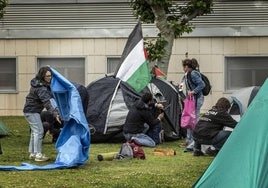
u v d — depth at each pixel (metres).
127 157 11.29
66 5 22.53
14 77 22.89
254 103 7.32
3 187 8.48
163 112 14.05
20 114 22.84
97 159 11.18
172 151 11.94
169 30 18.72
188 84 12.88
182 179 9.10
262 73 22.23
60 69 22.80
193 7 19.00
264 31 22.06
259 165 6.60
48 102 10.62
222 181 6.66
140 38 13.46
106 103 14.03
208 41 22.19
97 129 13.86
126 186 8.54
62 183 8.78
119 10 22.33
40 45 22.73
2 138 14.97
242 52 22.17
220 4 22.09
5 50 22.81
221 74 22.20
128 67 13.38
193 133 11.48
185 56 21.27
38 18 22.67
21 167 10.07
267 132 6.88
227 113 11.27
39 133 11.03
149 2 18.45
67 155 10.28
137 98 14.12
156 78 15.02
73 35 22.56
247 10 22.12
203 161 10.97
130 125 13.20
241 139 6.95
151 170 9.98
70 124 10.50
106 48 22.48
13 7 22.62
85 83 22.58
